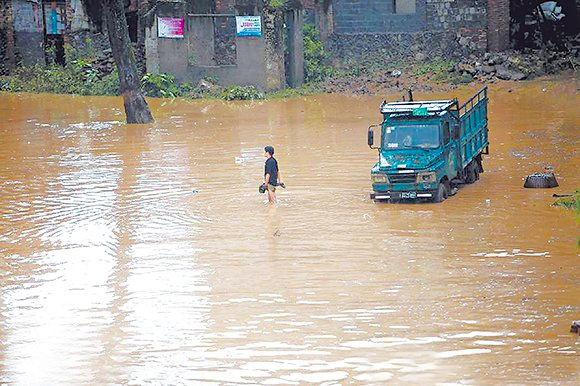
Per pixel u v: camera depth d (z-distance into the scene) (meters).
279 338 27.97
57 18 120.88
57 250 38.94
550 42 103.31
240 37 101.44
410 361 25.89
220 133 72.25
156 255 37.62
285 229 41.03
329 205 45.53
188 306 31.22
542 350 26.31
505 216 42.00
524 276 33.06
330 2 107.50
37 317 30.73
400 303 30.67
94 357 27.11
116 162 60.03
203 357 26.77
